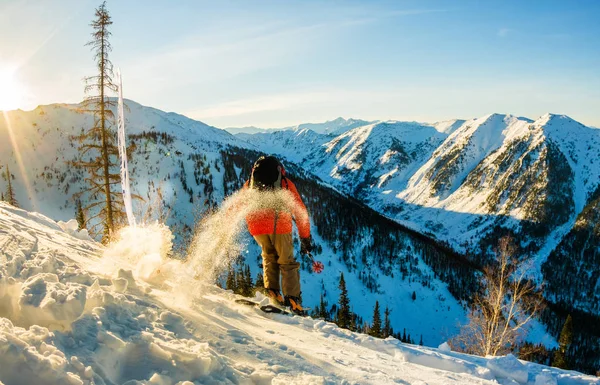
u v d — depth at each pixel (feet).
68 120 549.95
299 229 14.80
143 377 6.14
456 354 12.89
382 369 9.64
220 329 9.13
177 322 8.46
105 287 8.86
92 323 6.58
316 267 14.83
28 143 489.67
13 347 4.93
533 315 45.44
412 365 10.83
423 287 361.71
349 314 156.97
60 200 421.18
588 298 453.99
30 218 18.81
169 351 6.56
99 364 5.76
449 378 10.15
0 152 467.11
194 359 6.50
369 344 12.49
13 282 7.08
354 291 339.98
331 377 8.16
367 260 375.25
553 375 12.00
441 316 337.72
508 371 11.61
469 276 377.30
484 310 47.01
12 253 9.46
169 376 6.20
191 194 359.66
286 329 11.89
